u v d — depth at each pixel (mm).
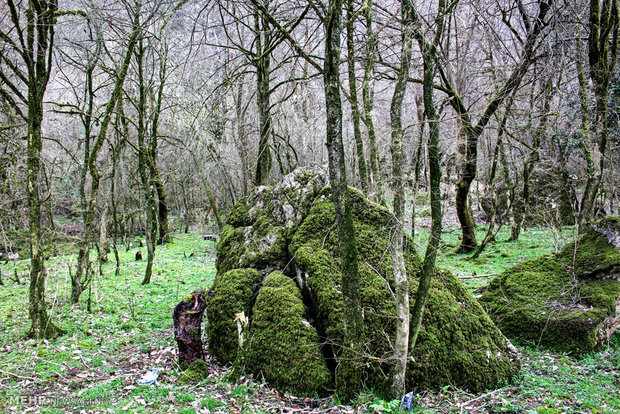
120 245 18609
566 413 3846
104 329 6605
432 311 4988
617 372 4820
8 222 13234
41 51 6047
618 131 11539
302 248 5922
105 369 5023
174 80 15531
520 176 15695
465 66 11641
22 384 4465
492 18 10047
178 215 26062
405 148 7008
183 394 4367
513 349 5062
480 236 15461
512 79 10484
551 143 12945
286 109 15844
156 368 5066
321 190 6738
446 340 4793
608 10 7844
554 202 14750
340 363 4328
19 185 12102
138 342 6117
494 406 4125
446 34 10180
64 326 6566
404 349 4137
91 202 7961
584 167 14109
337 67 4078
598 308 5789
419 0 6824
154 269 12188
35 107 5957
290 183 7168
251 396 4410
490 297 6992
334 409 4086
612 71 8398
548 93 10922
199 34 10836
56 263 12117
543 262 7031
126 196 17078
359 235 5785
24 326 6469
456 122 11203
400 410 4008
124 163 14586
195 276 11266
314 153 17156
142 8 8516
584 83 8836
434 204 4344
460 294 5430
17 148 10805
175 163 20703
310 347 4730
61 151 15172
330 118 4141
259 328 5094
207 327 5770
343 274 4273
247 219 7562
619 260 6051
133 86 14688
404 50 4363
